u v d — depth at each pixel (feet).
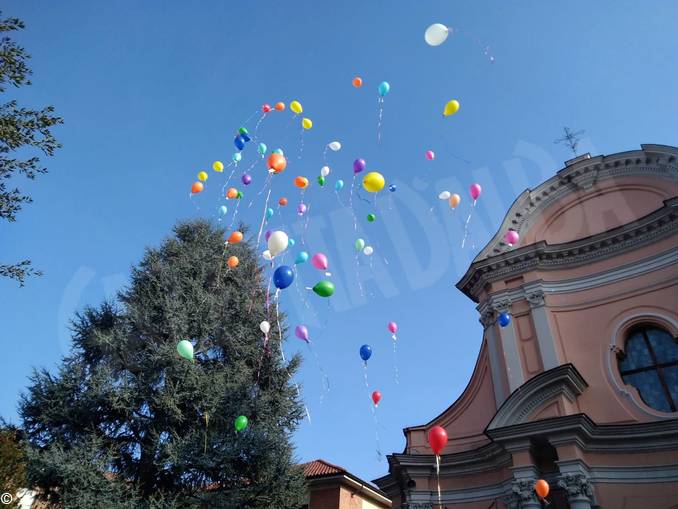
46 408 39.60
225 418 42.47
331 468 59.00
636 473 34.55
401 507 44.19
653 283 41.63
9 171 25.52
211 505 40.04
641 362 40.47
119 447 40.16
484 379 48.21
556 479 36.83
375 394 34.06
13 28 25.20
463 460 42.73
